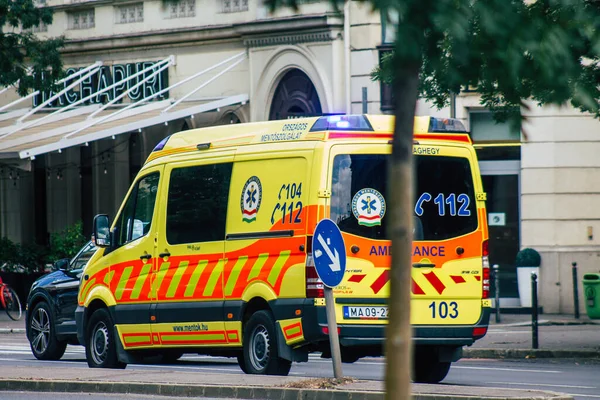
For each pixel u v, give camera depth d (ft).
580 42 31.76
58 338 122.93
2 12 194.08
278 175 92.73
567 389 91.86
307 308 88.63
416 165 92.07
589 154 179.32
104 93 227.40
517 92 33.50
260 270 93.30
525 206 181.06
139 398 84.43
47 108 235.40
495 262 184.96
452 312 92.22
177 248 101.71
